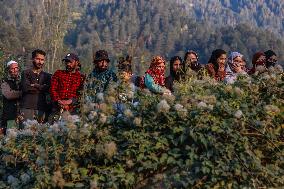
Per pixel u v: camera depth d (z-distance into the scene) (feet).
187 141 16.60
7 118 26.35
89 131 17.22
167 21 585.22
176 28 572.10
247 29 538.06
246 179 15.43
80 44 483.92
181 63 24.18
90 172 16.55
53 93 23.89
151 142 16.70
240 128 16.84
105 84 21.66
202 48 535.60
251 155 15.85
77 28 546.67
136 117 17.47
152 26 570.46
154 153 16.40
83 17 626.23
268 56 27.25
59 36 66.28
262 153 16.71
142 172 16.24
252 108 17.79
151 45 495.00
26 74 25.59
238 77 19.93
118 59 22.79
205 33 566.77
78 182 16.29
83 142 17.02
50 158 17.25
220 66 24.36
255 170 15.65
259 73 20.18
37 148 17.60
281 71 20.01
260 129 16.87
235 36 520.83
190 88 18.88
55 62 61.31
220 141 16.34
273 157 16.60
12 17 459.32
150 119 17.37
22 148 18.40
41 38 71.36
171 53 528.63
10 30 215.92
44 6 73.46
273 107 17.40
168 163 16.11
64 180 16.14
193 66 24.18
